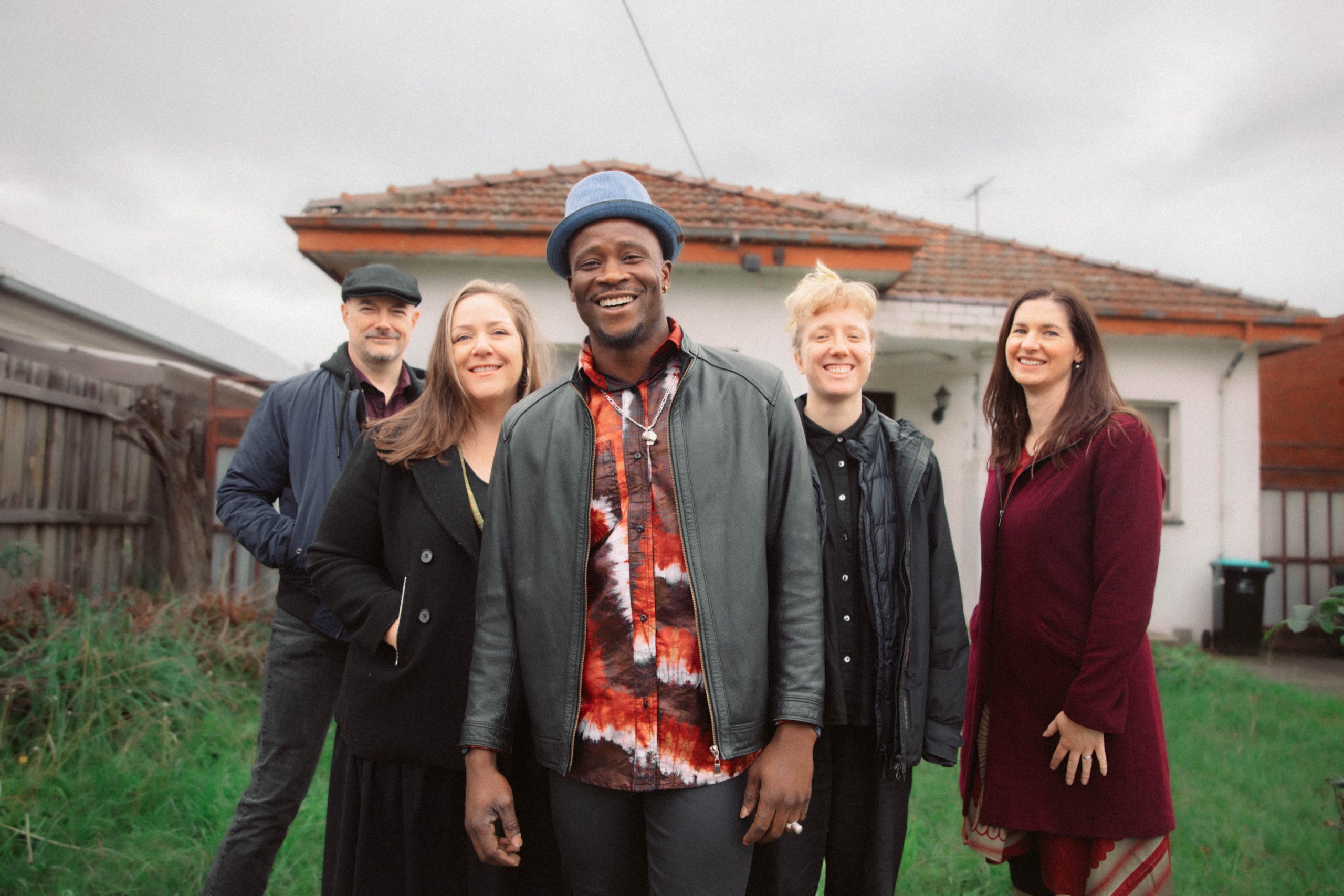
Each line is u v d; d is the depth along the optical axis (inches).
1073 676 68.8
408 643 64.3
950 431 288.4
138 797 114.8
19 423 205.6
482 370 70.8
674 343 59.6
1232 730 167.6
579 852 57.5
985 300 255.4
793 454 59.1
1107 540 67.5
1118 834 66.4
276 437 91.7
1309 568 325.1
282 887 95.9
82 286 353.4
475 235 217.9
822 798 69.3
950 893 98.1
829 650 69.4
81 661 142.9
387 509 68.7
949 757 69.1
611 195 59.5
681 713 55.4
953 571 74.0
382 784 64.9
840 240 220.1
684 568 56.5
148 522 256.7
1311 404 401.7
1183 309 294.2
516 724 60.8
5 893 91.5
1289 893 98.1
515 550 60.4
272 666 86.1
